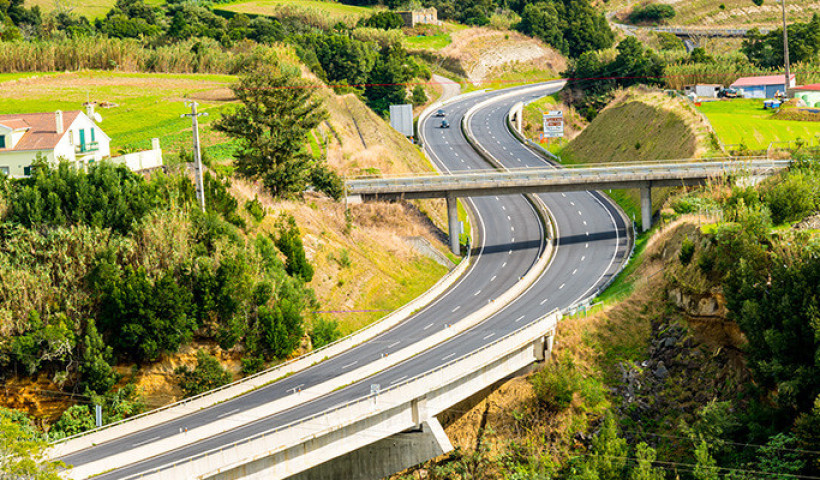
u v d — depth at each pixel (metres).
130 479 51.22
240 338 74.31
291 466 58.44
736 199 81.81
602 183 105.50
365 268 94.38
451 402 68.69
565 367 74.94
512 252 106.38
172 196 78.38
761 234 74.62
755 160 104.00
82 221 73.94
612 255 100.50
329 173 105.31
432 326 83.62
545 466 70.38
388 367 73.56
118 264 73.38
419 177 112.00
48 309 67.81
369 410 62.03
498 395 75.38
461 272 100.94
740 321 69.50
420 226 109.94
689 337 76.69
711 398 72.56
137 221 75.62
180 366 70.88
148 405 70.00
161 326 69.88
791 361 65.06
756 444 65.56
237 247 77.50
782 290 66.88
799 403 64.19
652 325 80.00
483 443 72.69
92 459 57.16
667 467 68.69
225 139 116.62
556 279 94.75
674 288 80.56
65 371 67.88
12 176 84.25
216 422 61.75
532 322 78.56
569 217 116.75
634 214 112.94
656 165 107.06
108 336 70.44
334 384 69.12
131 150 106.12
